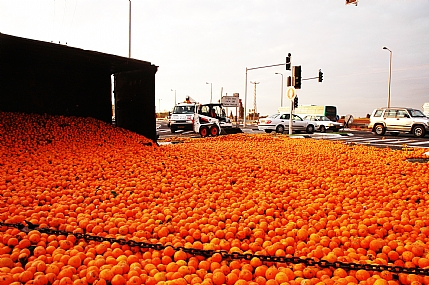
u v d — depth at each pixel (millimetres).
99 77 11188
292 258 2869
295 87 19391
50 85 10164
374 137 23078
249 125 50781
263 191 5285
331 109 38219
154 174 6441
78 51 8539
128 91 10992
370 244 3270
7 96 9383
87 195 5012
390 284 2516
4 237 3217
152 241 3332
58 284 2463
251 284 2516
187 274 2705
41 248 3006
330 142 13891
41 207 4285
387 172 6730
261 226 3738
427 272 2625
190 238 3480
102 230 3674
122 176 6238
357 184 5695
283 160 8352
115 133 9586
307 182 5898
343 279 2598
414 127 23812
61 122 9305
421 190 5332
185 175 6449
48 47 7969
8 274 2467
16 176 5625
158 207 4449
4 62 9258
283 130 27797
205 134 21891
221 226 3807
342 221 4020
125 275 2623
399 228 3619
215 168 6988
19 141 7488
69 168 6410
